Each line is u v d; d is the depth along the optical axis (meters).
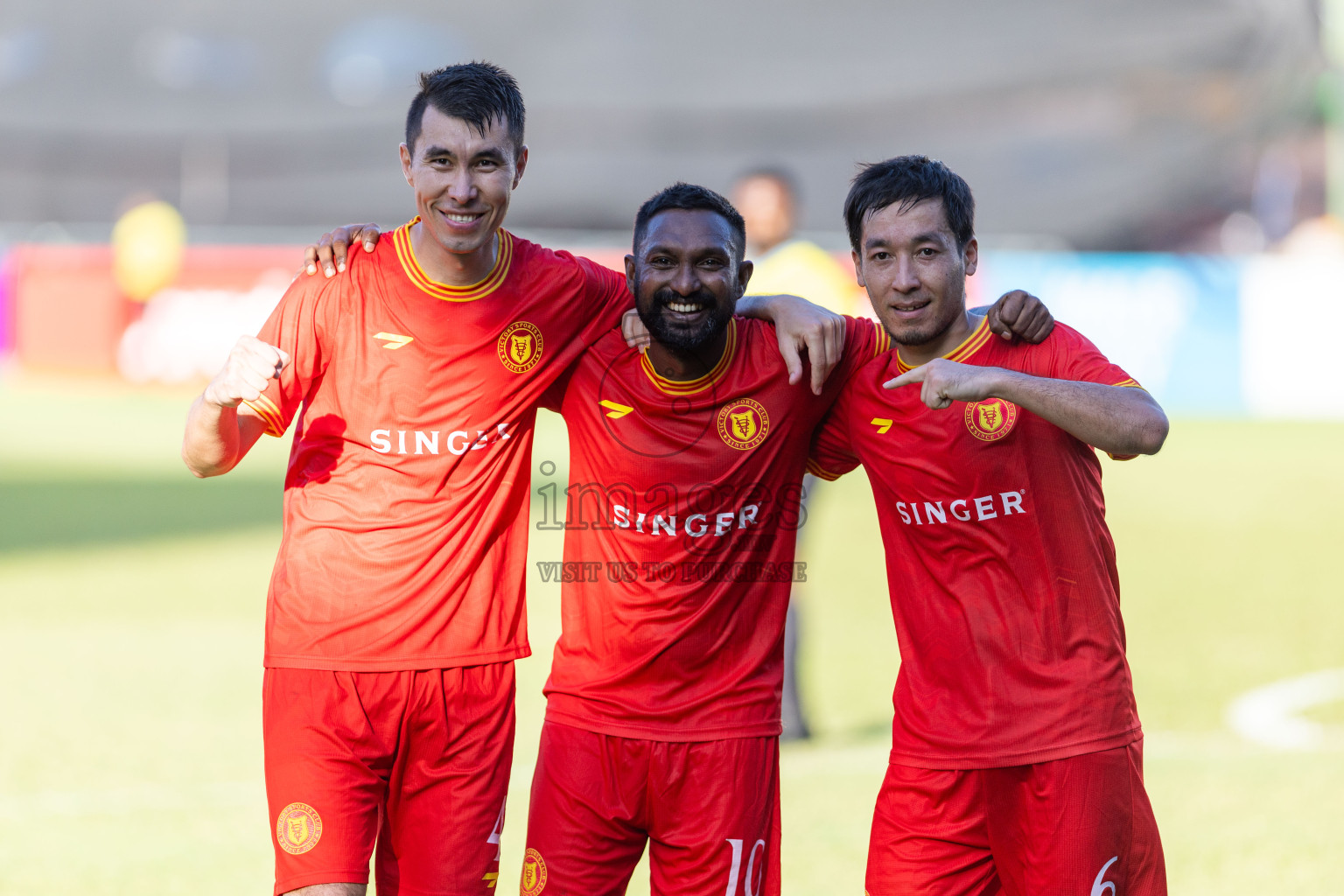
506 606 9.70
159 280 56.97
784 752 16.69
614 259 54.81
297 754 9.16
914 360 9.42
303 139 72.06
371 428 9.46
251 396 8.70
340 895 9.01
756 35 65.19
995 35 63.28
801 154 71.75
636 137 70.94
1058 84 65.69
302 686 9.23
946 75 66.25
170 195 74.38
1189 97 65.12
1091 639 9.10
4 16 64.31
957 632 9.19
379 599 9.27
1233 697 19.30
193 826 13.75
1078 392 8.52
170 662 20.98
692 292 8.96
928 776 9.19
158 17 65.06
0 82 67.50
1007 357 9.28
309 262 9.63
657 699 9.47
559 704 9.70
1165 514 38.47
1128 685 9.23
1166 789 14.94
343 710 9.22
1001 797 9.03
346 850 9.10
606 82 68.12
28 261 58.56
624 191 73.88
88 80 67.75
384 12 65.81
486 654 9.48
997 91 66.88
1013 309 9.13
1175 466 47.75
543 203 74.50
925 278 8.89
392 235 9.72
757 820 9.52
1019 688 9.01
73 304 58.19
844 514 40.44
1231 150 68.56
